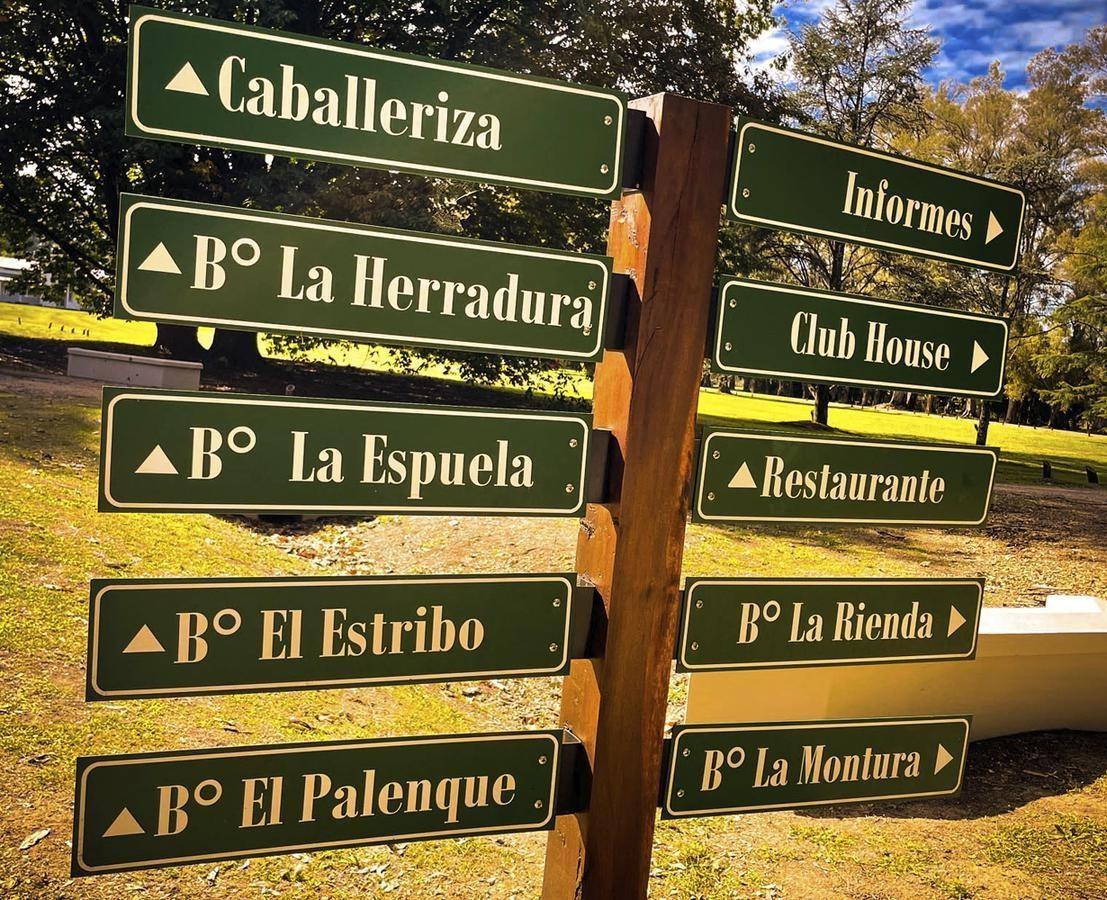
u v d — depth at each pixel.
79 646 5.55
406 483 2.17
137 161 17.06
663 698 2.39
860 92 29.12
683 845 4.52
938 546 14.12
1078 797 5.19
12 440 10.16
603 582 2.33
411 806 2.27
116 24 17.88
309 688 2.15
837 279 27.45
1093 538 15.86
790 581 2.55
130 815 2.08
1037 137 31.02
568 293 2.25
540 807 2.36
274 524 10.23
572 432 2.28
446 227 16.38
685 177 2.27
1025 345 31.39
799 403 45.38
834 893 4.13
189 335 21.61
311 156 2.07
